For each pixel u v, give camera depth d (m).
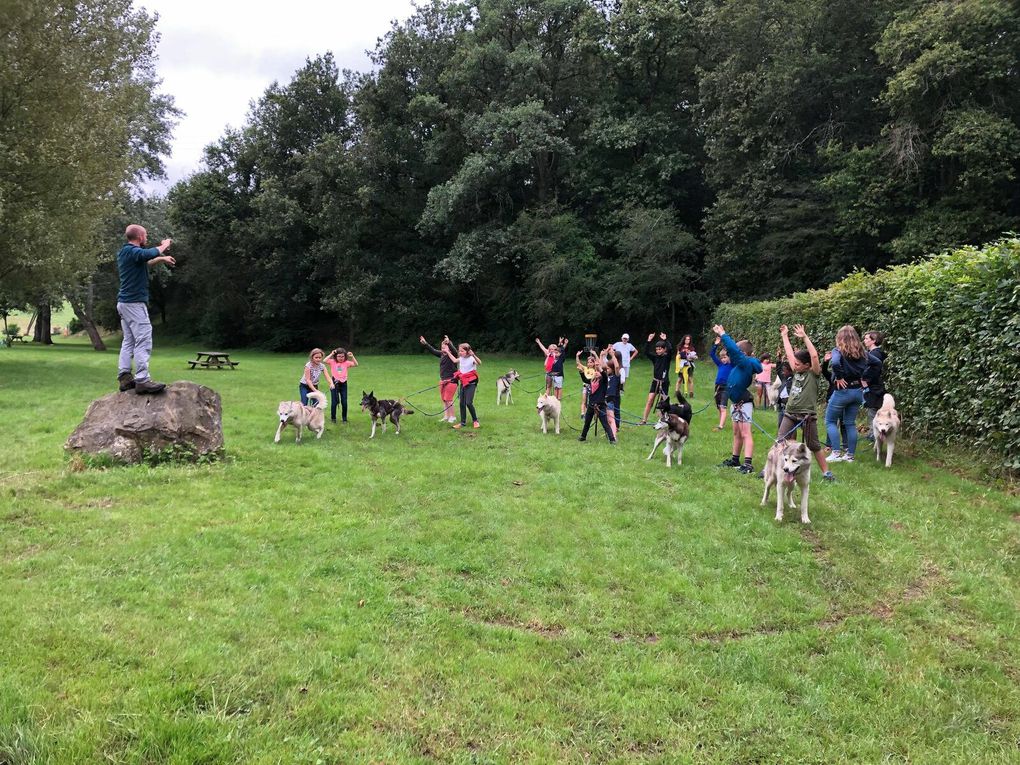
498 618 4.21
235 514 5.93
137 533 5.27
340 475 7.61
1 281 16.75
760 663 3.66
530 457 8.92
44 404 11.45
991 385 7.22
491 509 6.42
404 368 24.34
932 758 2.90
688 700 3.28
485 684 3.35
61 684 3.03
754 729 3.10
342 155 33.94
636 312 30.23
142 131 22.52
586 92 32.69
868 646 3.91
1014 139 17.45
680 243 27.48
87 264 18.06
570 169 32.00
